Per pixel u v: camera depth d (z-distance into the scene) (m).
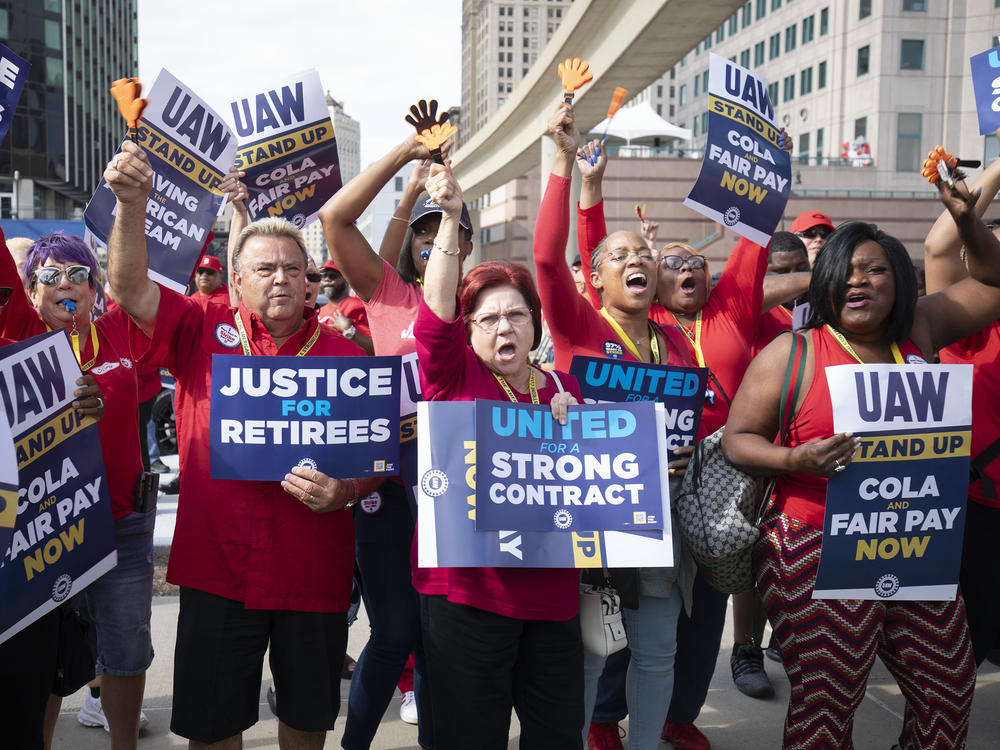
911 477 2.71
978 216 3.03
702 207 3.61
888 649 2.85
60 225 30.36
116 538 3.24
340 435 2.79
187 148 3.74
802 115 53.47
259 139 4.00
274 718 4.05
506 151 34.66
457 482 2.63
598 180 3.93
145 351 3.02
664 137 41.47
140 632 3.31
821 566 2.67
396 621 3.34
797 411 2.81
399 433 2.87
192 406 2.89
